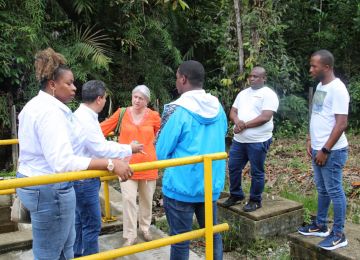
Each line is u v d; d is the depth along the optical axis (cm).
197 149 274
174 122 271
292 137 938
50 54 232
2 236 394
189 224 286
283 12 923
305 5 1073
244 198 464
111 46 858
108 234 431
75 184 310
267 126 414
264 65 852
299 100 950
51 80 230
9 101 716
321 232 367
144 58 864
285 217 436
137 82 879
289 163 717
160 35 862
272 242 426
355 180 616
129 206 393
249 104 420
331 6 1091
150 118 401
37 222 228
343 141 330
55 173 218
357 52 1095
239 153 431
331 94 324
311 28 1091
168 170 282
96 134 288
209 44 986
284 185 611
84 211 321
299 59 1067
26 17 696
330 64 327
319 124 335
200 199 281
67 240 250
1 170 709
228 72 834
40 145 221
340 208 333
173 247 288
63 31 782
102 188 543
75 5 780
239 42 782
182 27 960
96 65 762
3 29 662
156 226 466
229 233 440
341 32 1077
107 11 821
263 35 796
